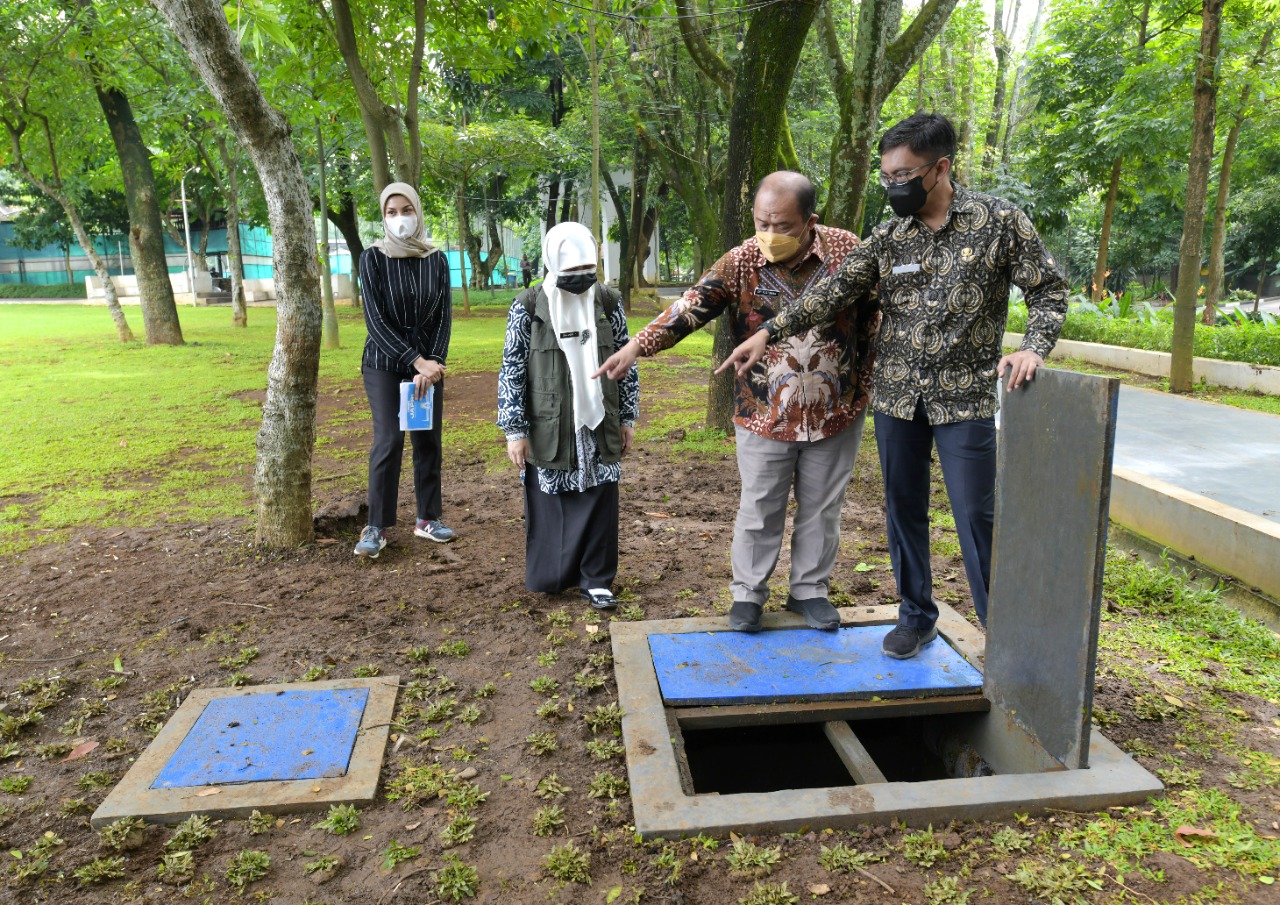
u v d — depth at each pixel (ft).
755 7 21.76
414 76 25.91
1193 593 12.80
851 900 6.80
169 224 107.96
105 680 10.58
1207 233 70.74
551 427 12.00
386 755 8.91
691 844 7.46
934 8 23.03
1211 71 28.89
